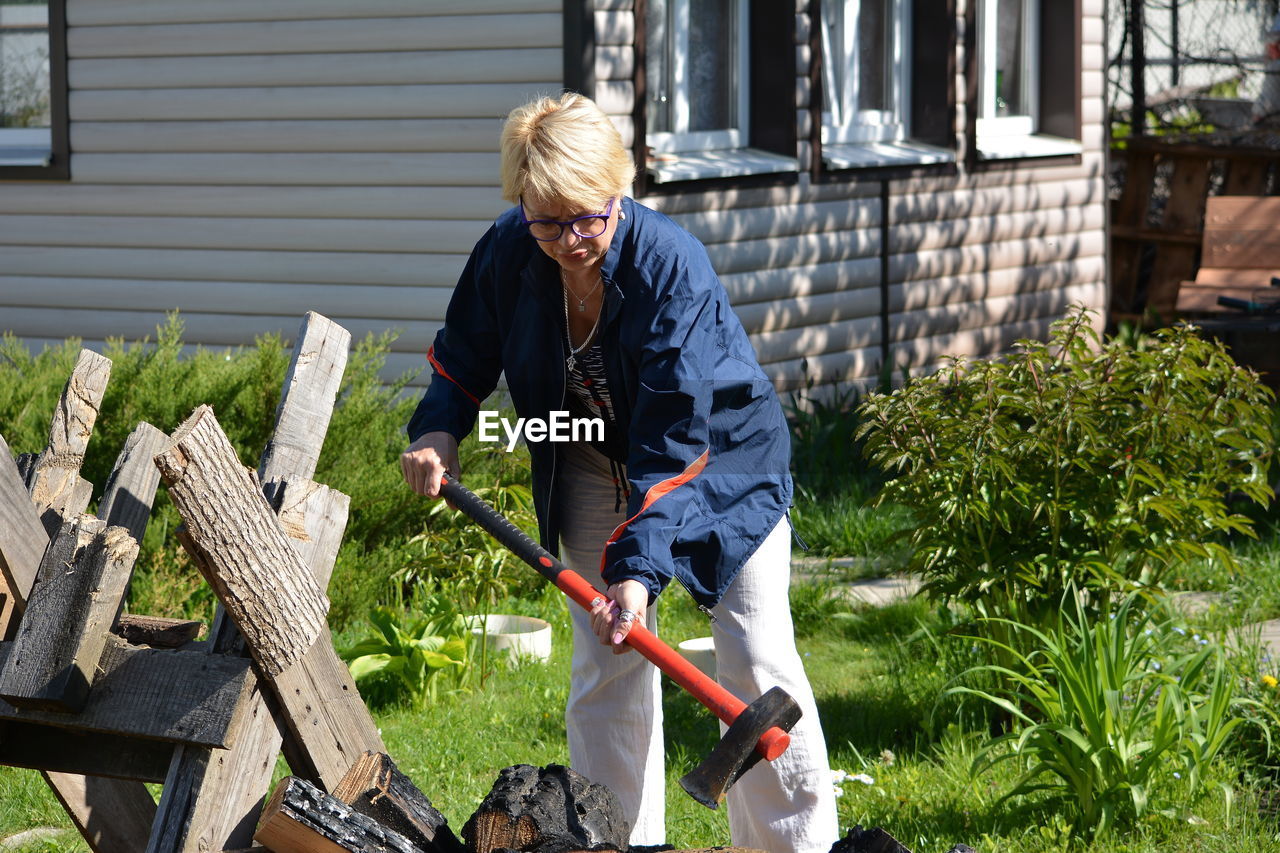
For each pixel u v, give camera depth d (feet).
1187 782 14.73
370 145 30.04
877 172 37.32
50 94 32.83
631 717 12.66
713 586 11.62
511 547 11.21
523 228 11.66
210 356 23.79
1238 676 17.02
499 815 9.95
